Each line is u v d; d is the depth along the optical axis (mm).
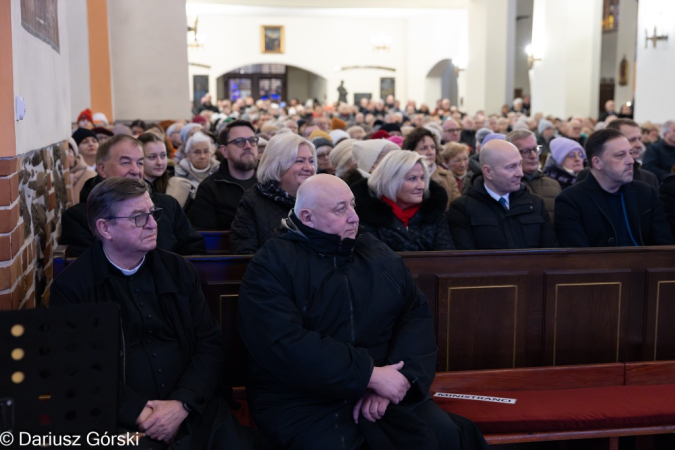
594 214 4098
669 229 4188
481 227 4043
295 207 3041
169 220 3844
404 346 2920
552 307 3598
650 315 3682
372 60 25781
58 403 1709
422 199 3889
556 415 3104
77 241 3715
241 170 4965
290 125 10336
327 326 2896
